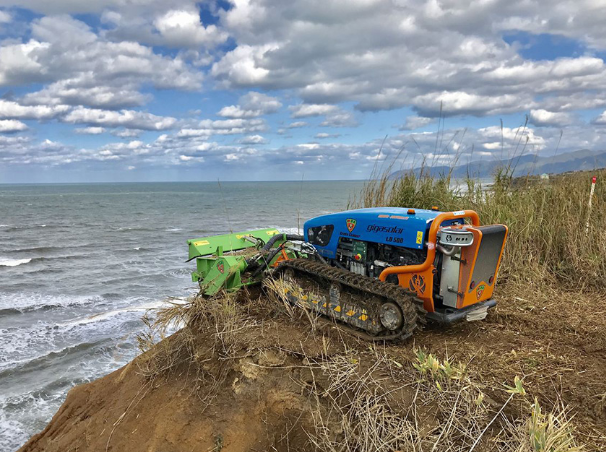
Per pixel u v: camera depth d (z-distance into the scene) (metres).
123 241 27.81
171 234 30.80
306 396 3.82
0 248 25.39
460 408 3.30
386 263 4.94
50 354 11.00
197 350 4.88
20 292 16.17
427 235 4.54
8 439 8.02
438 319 4.50
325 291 5.04
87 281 17.56
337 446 3.31
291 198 67.50
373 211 5.21
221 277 5.70
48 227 35.38
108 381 5.86
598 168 9.11
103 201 73.56
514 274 6.45
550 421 2.84
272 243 6.01
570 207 7.64
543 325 4.85
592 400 3.35
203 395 4.36
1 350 11.27
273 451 3.60
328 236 5.60
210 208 53.62
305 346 4.41
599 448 2.86
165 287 16.50
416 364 3.85
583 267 6.31
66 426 5.45
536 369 3.88
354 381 3.75
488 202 7.81
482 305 4.69
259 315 5.39
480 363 4.02
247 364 4.35
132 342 11.54
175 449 4.03
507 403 3.35
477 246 4.29
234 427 3.92
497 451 2.90
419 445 3.00
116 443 4.45
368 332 4.58
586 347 4.26
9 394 9.37
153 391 4.78
